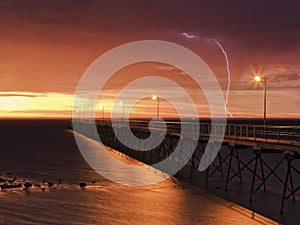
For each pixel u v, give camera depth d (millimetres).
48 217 24750
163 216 25312
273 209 26906
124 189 33188
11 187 33281
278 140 28719
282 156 59406
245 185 34938
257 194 31281
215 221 24359
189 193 31766
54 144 84312
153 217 25047
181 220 24516
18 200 28812
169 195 31125
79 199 29312
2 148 74938
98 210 26422
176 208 27188
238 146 32750
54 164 50344
